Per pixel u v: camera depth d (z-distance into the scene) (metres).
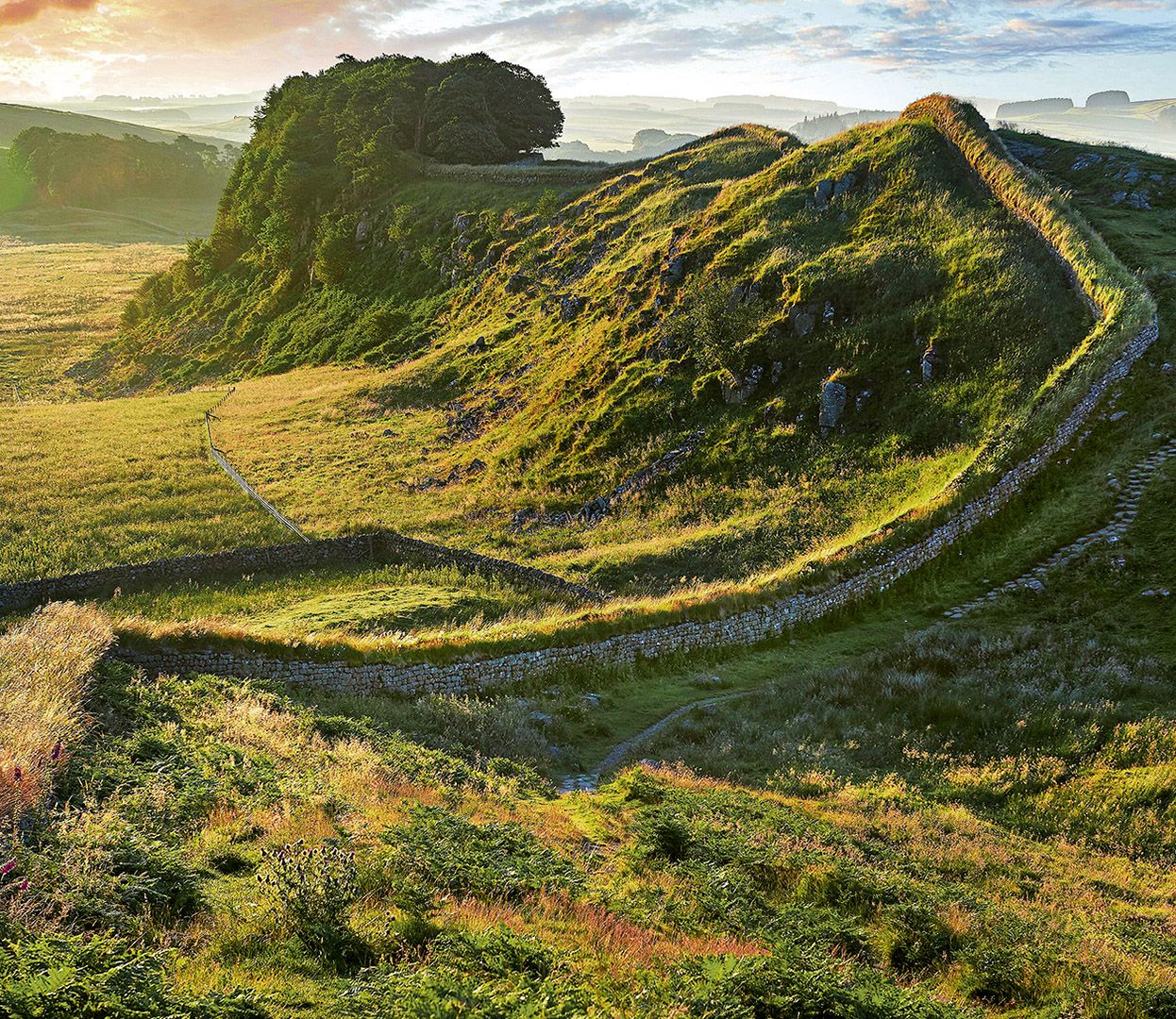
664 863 12.30
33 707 13.12
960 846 14.57
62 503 46.44
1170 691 18.72
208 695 17.48
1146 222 42.50
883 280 38.81
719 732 19.80
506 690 21.84
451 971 7.73
